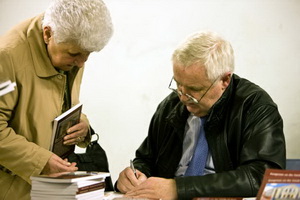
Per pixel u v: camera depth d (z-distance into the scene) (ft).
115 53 11.47
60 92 6.26
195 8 11.14
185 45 5.78
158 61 11.36
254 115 6.07
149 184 5.49
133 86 11.49
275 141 5.86
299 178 4.40
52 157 5.74
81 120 6.75
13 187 5.99
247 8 10.98
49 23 5.68
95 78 11.57
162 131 6.95
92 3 5.56
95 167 7.77
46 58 5.96
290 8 10.87
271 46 11.00
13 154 5.67
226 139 6.23
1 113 5.70
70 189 5.04
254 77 11.09
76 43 5.52
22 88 5.82
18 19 11.55
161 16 11.27
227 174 5.54
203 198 4.58
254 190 5.45
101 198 5.57
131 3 11.32
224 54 5.80
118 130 11.59
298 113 11.02
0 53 5.66
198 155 6.39
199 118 6.49
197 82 5.75
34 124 5.97
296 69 10.97
